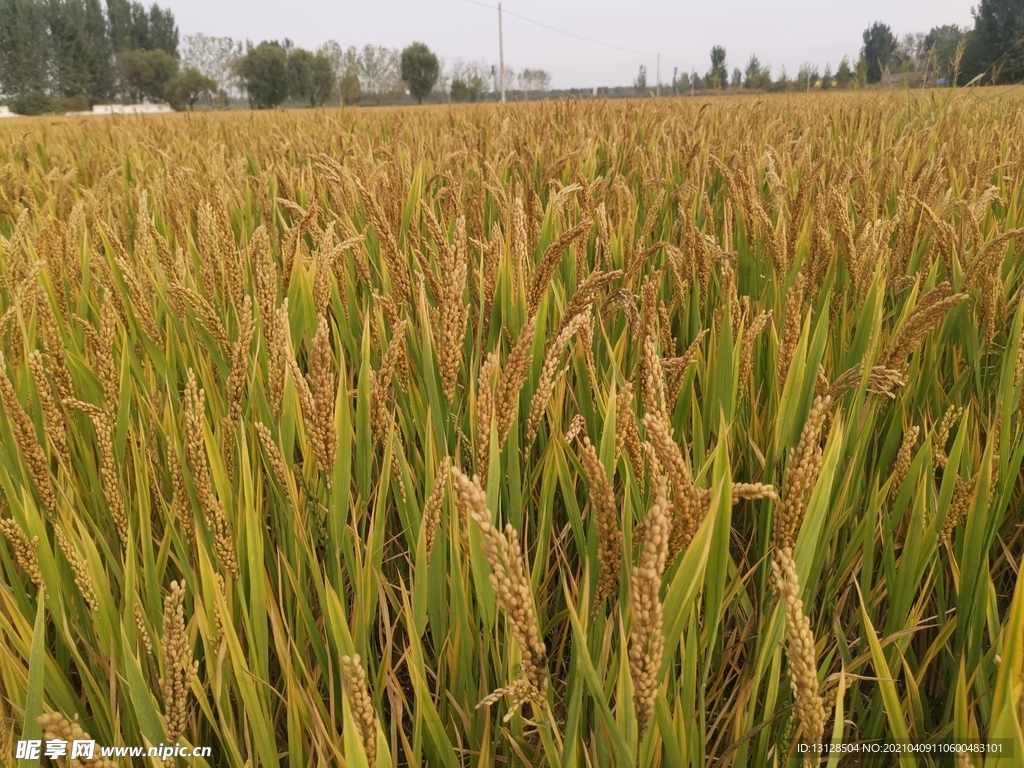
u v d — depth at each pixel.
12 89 94.12
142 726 1.30
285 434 1.88
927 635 2.06
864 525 1.87
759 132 7.84
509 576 0.93
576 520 1.80
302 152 7.44
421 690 1.43
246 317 1.77
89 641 1.78
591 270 3.83
